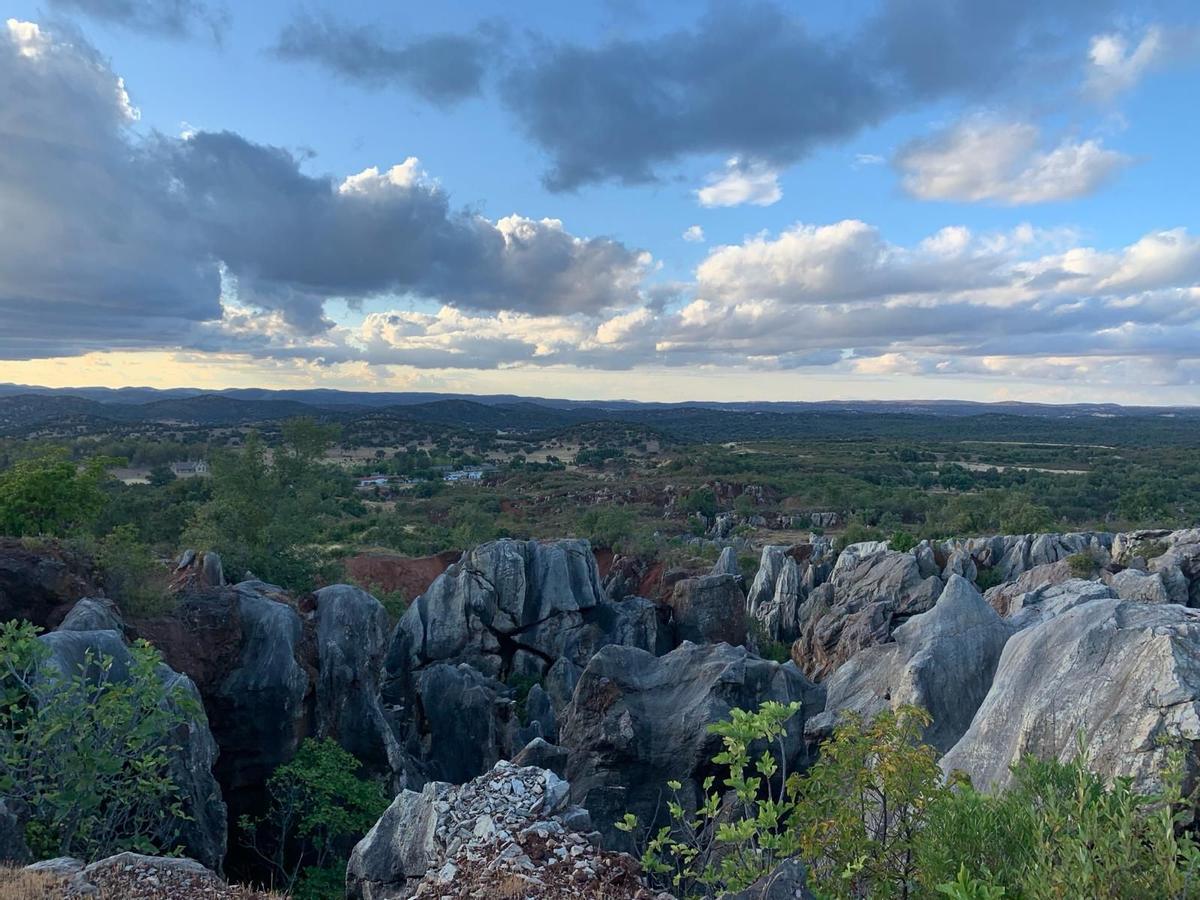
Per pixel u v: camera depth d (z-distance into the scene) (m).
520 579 46.62
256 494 53.44
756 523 131.88
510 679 44.91
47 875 12.16
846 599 52.88
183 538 47.81
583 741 27.52
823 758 10.24
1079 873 6.13
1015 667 15.61
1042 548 55.75
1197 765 10.36
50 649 15.44
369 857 15.21
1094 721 12.33
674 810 12.06
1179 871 6.17
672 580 61.62
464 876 12.57
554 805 14.57
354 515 118.81
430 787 15.61
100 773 14.86
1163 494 133.75
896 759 9.18
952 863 7.61
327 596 30.64
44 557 23.64
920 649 23.44
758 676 27.81
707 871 11.23
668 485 154.88
